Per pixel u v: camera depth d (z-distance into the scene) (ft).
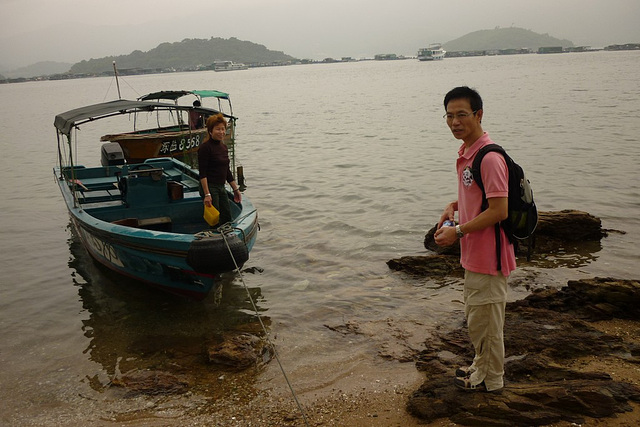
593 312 19.57
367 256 29.37
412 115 109.70
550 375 15.15
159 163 41.27
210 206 26.45
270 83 370.53
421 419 14.25
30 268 30.73
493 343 13.46
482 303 12.94
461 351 18.31
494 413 13.46
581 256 27.09
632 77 206.49
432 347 18.83
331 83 316.60
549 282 24.02
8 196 49.78
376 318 21.89
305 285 25.94
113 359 20.17
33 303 25.88
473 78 267.59
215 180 27.20
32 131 113.80
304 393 16.85
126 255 25.94
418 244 30.83
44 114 169.27
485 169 12.01
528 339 17.48
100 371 19.33
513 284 23.97
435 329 20.38
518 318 19.57
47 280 28.84
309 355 19.35
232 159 55.21
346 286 25.52
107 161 45.88
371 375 17.56
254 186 48.91
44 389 18.29
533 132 71.92
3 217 42.06
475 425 13.48
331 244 31.60
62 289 27.53
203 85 385.50
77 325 23.34
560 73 267.18
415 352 18.80
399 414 14.88
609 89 146.10
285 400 16.53
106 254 27.94
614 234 30.22
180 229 30.94
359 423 14.76
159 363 19.63
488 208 12.05
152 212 31.01
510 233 12.41
